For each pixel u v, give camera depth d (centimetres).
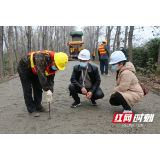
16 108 414
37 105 384
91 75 393
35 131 295
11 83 729
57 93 550
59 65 311
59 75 944
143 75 950
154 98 480
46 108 395
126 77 332
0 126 315
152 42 1164
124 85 333
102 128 305
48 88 318
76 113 376
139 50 1271
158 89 570
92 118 348
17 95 534
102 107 415
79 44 2477
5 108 414
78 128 305
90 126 313
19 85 688
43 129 302
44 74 312
